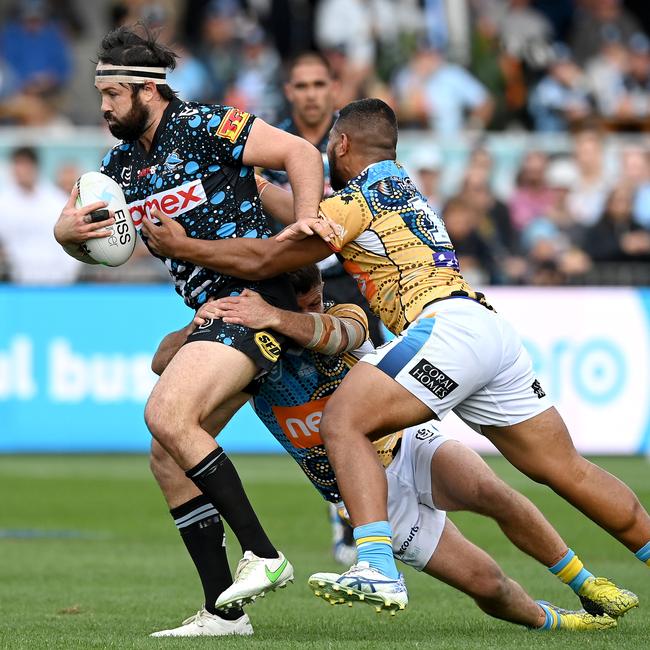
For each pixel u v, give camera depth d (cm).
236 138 1809
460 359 1742
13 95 5744
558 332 4547
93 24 6244
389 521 1848
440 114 5588
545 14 6341
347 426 1723
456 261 1836
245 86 5650
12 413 4575
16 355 4566
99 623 1953
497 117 5703
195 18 6062
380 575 1662
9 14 5991
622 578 2495
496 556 2828
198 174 1822
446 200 4747
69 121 5606
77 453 4659
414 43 5862
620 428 4569
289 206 1984
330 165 1911
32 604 2178
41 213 4659
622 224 4838
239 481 1764
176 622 1969
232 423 4706
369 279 1830
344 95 5462
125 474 4250
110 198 1855
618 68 6078
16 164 4650
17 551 2902
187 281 1880
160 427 1742
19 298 4569
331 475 1944
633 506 1844
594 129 5338
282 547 2941
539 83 5831
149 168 1836
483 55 5772
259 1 5978
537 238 4825
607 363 4566
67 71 5866
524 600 1872
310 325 1822
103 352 4597
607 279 4791
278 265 1792
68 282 4653
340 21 5906
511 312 4528
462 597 2295
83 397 4597
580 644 1683
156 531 3231
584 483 1844
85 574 2577
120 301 4603
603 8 6269
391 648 1634
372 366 1752
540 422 1827
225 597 1730
